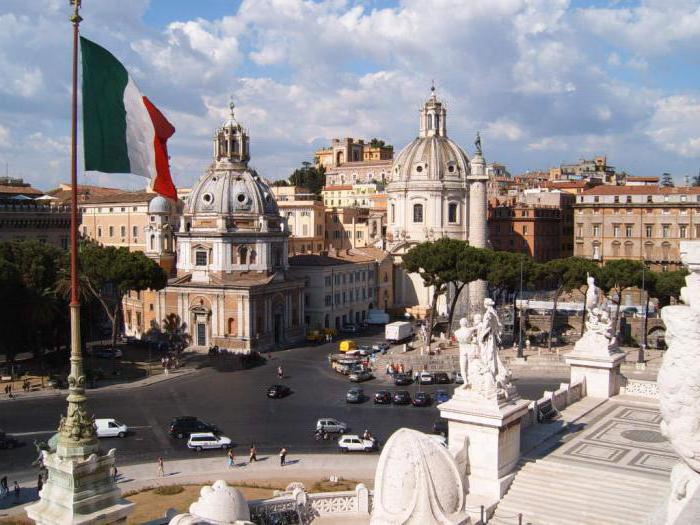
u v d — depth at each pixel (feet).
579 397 151.84
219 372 282.77
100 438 192.24
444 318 387.34
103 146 85.51
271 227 359.87
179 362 298.15
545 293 452.35
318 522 114.21
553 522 98.94
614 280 309.01
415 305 450.71
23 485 155.84
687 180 495.82
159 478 159.94
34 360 284.82
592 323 155.63
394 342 341.82
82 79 84.17
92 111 84.79
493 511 103.14
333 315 386.73
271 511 113.50
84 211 504.43
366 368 278.26
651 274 309.01
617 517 97.71
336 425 193.36
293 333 358.64
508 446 110.93
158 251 406.62
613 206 462.19
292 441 190.08
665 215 449.48
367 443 180.14
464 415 109.19
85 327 299.17
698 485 50.31
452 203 454.40
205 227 348.79
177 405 229.45
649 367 254.06
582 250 474.49
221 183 354.54
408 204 455.63
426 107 467.93
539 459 115.14
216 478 159.53
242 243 345.72
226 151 365.61
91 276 290.35
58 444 79.66
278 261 362.53
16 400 231.30
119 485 154.51
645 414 140.67
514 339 335.26
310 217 510.17
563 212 575.79
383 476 58.29
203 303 333.01
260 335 331.36
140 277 289.94
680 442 51.29
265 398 239.09
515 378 263.08
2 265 255.70
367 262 419.33
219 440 183.32
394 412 219.00
